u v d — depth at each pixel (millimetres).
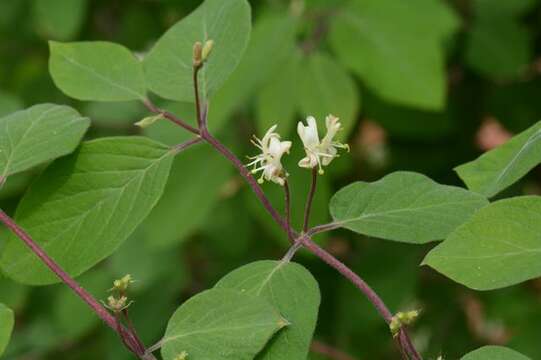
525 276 478
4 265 528
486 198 512
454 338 874
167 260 792
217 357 486
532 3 835
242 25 548
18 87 949
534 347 764
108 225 527
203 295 494
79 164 533
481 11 841
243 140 726
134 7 917
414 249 795
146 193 528
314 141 514
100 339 899
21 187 740
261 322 488
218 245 827
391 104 818
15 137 540
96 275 785
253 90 687
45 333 889
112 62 558
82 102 882
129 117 808
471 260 481
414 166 896
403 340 490
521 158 510
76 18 804
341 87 675
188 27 559
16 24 909
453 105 882
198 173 715
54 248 528
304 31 694
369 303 795
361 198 517
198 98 530
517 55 833
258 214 713
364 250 813
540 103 893
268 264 504
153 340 789
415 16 689
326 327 832
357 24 689
